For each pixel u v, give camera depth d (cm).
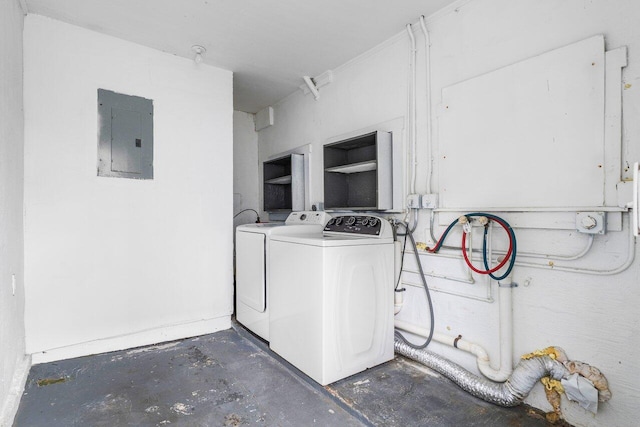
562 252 159
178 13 214
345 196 293
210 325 284
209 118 287
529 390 162
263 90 351
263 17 218
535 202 166
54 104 219
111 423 156
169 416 163
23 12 206
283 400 178
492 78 183
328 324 186
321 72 306
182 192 271
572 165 153
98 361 222
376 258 212
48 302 217
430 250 214
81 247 229
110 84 240
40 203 214
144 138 254
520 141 172
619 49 140
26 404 170
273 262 232
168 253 264
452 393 182
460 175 200
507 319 174
